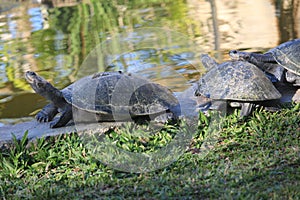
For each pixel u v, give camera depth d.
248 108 7.96
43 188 6.49
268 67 9.02
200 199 5.76
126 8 20.59
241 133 7.47
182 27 16.45
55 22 18.31
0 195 6.41
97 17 19.00
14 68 12.66
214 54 12.83
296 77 8.73
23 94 10.97
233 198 5.63
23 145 7.55
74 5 21.62
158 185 6.21
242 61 8.44
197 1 21.08
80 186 6.43
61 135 7.75
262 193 5.67
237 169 6.43
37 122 8.34
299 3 18.89
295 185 5.79
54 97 7.84
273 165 6.44
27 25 17.97
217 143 7.33
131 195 6.03
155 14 19.06
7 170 7.06
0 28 17.55
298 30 15.08
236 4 19.75
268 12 17.97
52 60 13.25
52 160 7.17
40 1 22.19
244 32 15.20
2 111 10.11
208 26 16.38
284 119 7.79
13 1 22.50
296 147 6.93
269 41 14.03
